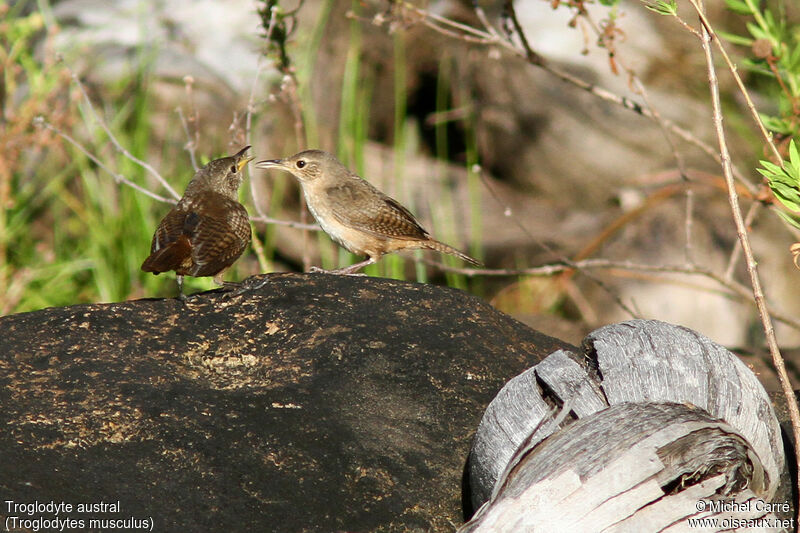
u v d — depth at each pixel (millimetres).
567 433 5969
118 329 7773
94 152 16281
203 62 17969
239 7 18938
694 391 6215
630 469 5613
